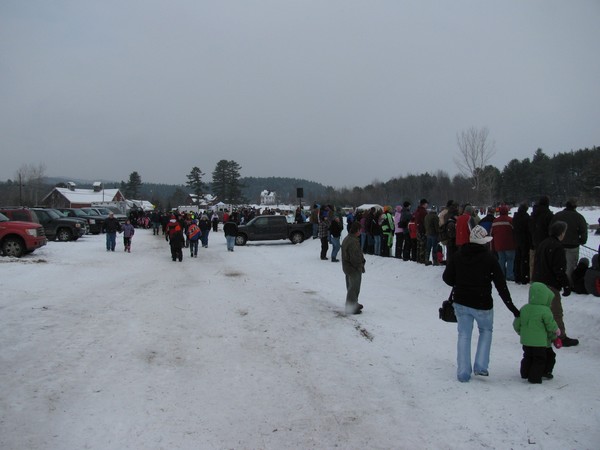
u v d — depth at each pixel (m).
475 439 4.82
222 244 29.39
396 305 11.29
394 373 6.75
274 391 6.11
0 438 4.82
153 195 154.50
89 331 8.77
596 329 7.87
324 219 20.61
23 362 7.04
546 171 74.44
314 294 12.76
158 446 4.71
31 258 19.47
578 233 9.45
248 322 9.62
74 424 5.14
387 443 4.79
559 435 4.84
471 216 11.62
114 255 22.27
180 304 11.29
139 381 6.39
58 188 91.75
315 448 4.69
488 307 6.32
